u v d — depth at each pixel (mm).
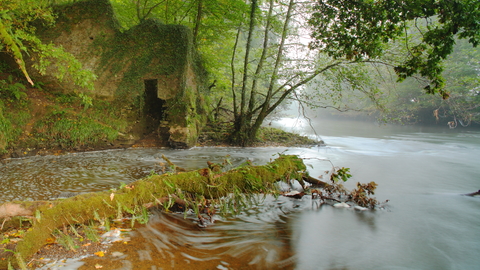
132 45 12633
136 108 12797
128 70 12602
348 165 9484
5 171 7238
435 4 4734
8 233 3391
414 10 4891
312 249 3715
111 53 12453
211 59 15883
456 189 6816
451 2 4422
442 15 4672
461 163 10086
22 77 11273
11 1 7875
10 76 10258
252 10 13391
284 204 5496
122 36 12602
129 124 12492
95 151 11000
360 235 4199
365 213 5125
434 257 3609
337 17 6043
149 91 13414
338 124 31516
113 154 10500
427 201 5855
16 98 10195
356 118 37750
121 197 3799
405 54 8953
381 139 17500
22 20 9320
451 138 18188
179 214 4652
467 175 8258
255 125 14133
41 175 6938
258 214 4910
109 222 3984
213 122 15805
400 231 4367
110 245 3424
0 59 10961
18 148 9320
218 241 3801
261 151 12602
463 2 4449
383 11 5207
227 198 4879
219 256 3391
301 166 5863
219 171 4855
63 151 10273
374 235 4207
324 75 11758
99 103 12078
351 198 5820
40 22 11797
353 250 3729
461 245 3939
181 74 12664
